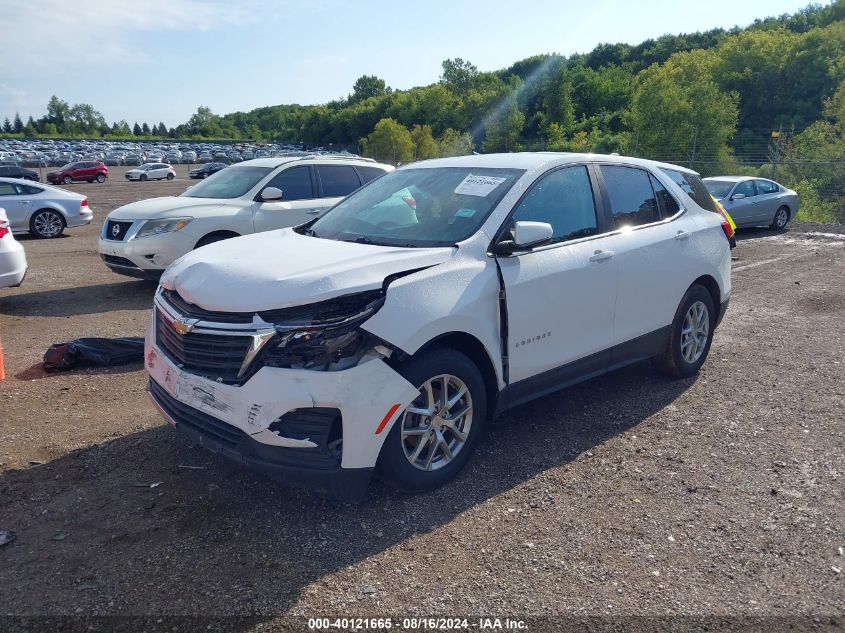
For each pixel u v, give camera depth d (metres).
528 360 4.09
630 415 4.88
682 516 3.53
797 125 69.88
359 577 2.99
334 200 9.70
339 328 3.20
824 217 25.11
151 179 51.97
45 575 2.99
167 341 3.69
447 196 4.37
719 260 5.64
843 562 3.14
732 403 5.13
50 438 4.39
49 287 9.66
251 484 3.81
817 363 6.14
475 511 3.55
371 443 3.28
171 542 3.24
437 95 95.62
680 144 38.66
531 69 118.88
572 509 3.59
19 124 175.25
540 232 3.84
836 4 101.00
